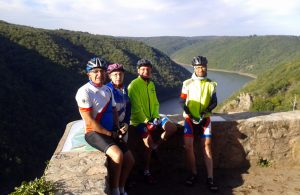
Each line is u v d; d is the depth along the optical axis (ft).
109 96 9.89
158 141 12.94
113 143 9.48
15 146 139.03
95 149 10.61
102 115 9.71
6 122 148.15
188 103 12.60
